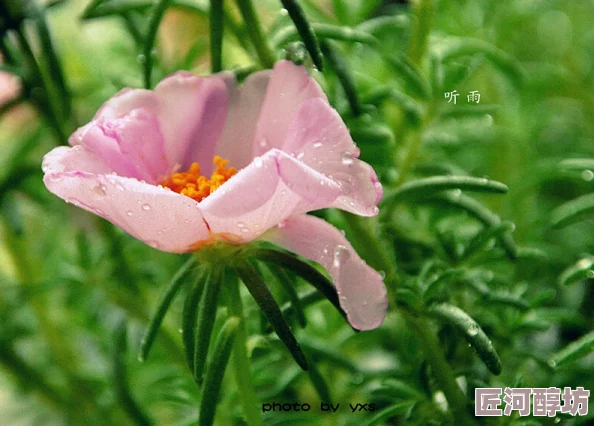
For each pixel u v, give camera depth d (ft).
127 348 0.95
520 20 1.08
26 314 1.04
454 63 0.94
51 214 1.00
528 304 0.87
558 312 0.92
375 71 0.97
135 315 0.94
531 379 0.93
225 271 0.77
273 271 0.79
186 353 0.77
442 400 0.87
